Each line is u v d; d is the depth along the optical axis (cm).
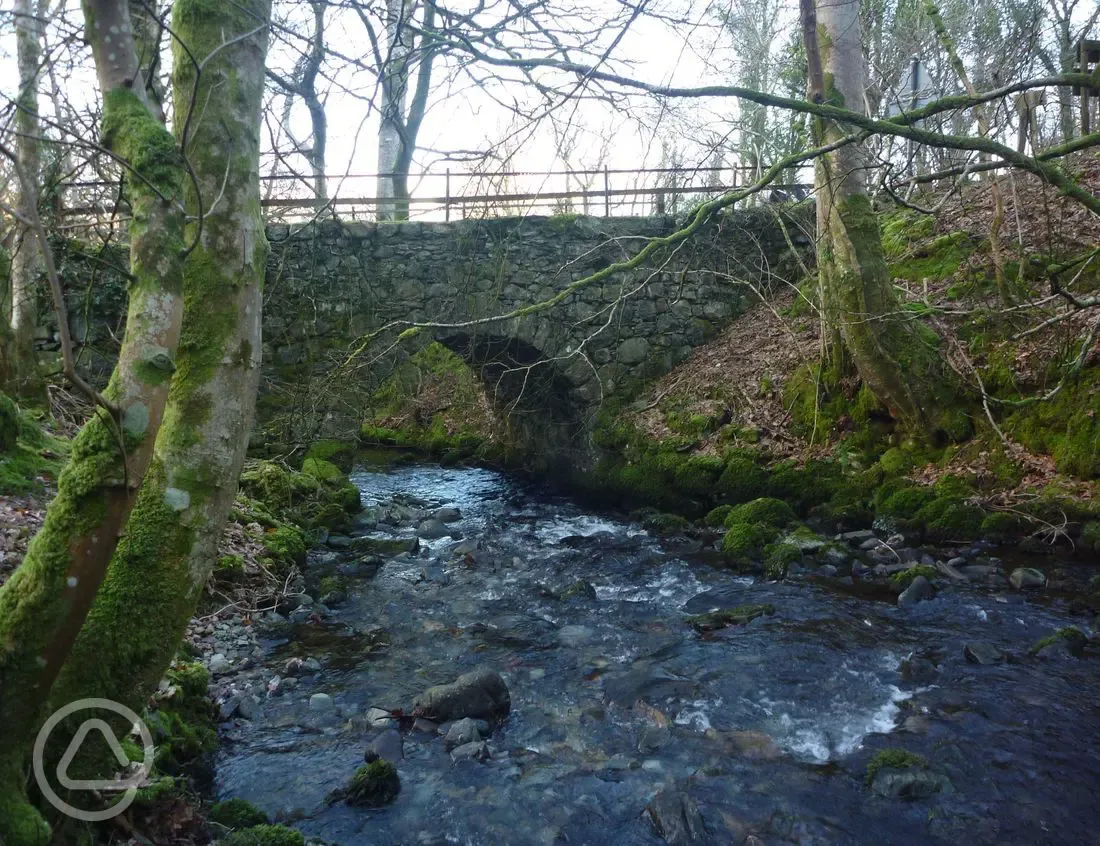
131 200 256
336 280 1248
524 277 1329
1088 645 609
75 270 1047
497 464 1841
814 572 834
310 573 883
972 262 1130
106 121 253
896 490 972
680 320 1425
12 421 719
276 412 1234
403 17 397
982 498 896
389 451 2136
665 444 1256
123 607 277
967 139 442
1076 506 825
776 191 1430
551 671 612
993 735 484
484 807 427
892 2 1706
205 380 294
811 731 504
